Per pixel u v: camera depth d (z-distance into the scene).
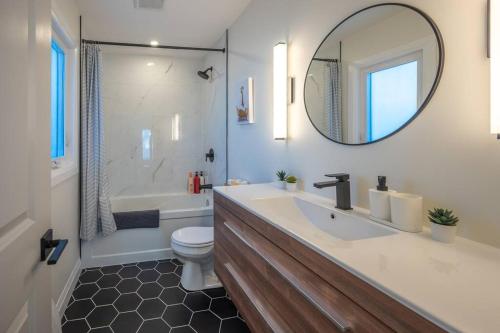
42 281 0.89
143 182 4.00
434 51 1.08
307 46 1.84
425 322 0.59
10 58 0.65
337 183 1.42
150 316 2.04
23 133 0.73
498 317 0.56
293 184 1.90
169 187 4.11
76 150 2.66
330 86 1.63
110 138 3.86
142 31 3.18
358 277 0.76
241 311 1.64
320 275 0.93
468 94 0.98
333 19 1.61
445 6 1.05
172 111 4.09
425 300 0.62
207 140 4.07
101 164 2.91
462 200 1.01
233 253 1.76
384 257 0.85
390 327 0.67
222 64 3.40
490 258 0.84
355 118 1.46
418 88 1.14
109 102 3.83
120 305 2.18
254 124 2.61
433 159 1.10
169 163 4.10
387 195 1.17
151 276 2.67
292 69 2.01
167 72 4.05
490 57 0.87
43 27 0.88
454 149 1.03
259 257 1.40
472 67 0.97
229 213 1.82
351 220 1.30
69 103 2.59
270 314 1.29
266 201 1.67
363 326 0.75
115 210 3.75
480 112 0.95
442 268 0.78
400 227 1.09
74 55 2.59
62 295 2.08
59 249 0.86
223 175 3.45
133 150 3.95
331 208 1.45
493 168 0.92
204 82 4.14
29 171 0.78
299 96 1.93
